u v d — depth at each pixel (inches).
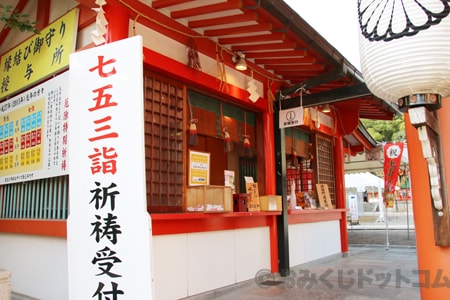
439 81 96.7
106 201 110.7
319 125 337.4
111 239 109.0
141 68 111.4
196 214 184.7
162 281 177.2
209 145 276.5
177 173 191.2
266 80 262.7
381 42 99.1
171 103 193.6
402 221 689.6
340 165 380.5
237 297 205.3
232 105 245.3
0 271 145.0
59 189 183.6
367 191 881.5
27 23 187.0
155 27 181.8
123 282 106.5
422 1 93.9
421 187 132.8
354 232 501.4
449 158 129.5
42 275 187.8
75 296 111.7
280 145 264.8
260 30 191.6
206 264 203.6
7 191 224.4
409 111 103.2
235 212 215.8
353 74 250.8
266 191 257.3
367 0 104.5
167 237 182.5
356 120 369.4
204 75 207.2
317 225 331.9
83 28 179.8
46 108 187.5
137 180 107.6
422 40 93.5
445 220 125.0
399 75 97.3
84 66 119.0
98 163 113.0
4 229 214.7
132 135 109.6
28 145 197.2
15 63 214.8
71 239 114.3
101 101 114.7
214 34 203.8
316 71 256.8
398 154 417.1
